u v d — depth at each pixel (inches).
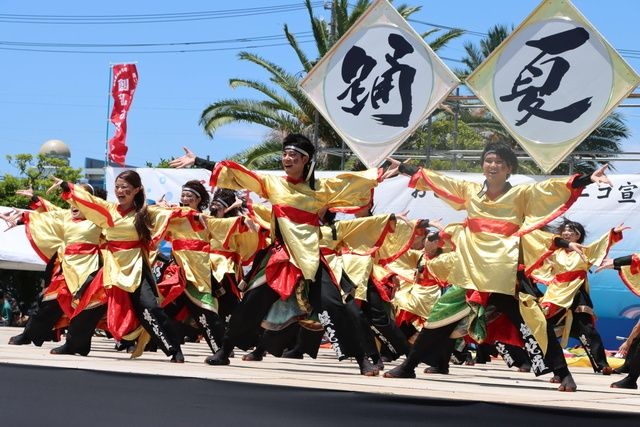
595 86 459.2
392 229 303.4
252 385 194.9
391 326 375.2
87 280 321.1
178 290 376.2
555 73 464.1
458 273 260.1
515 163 261.4
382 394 186.4
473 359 480.7
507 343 267.6
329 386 201.8
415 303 413.1
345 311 275.0
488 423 180.7
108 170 601.6
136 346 316.8
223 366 286.8
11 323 868.6
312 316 287.9
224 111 906.7
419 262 415.8
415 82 491.8
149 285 308.5
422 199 531.2
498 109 474.6
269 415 192.4
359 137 500.7
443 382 262.7
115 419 199.3
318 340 329.1
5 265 684.7
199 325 379.6
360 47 498.9
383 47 494.9
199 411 196.1
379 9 493.7
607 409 176.2
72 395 205.6
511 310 258.1
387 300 378.0
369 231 302.5
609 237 335.9
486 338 266.5
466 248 260.7
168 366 261.4
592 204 510.0
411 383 243.8
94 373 204.4
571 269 391.2
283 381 208.7
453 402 182.2
